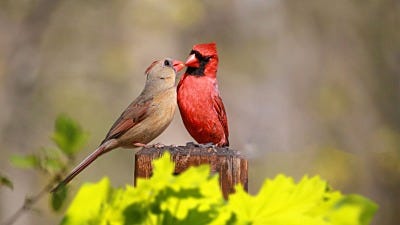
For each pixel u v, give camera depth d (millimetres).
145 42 18766
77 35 19297
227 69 19156
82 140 2459
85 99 19062
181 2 17766
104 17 19094
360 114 18391
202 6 18312
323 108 18609
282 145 18172
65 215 2158
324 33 19219
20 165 2459
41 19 18312
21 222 14875
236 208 2203
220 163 3492
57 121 2449
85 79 19141
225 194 3471
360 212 2207
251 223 2213
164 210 2189
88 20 19156
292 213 2211
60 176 2486
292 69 19234
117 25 18984
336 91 18766
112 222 2180
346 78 18891
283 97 19031
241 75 19172
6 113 17609
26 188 15484
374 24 18578
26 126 17828
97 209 2168
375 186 16062
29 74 18078
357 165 16094
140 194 2174
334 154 15875
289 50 19297
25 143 17656
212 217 2199
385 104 18250
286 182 2217
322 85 18969
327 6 19016
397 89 18172
